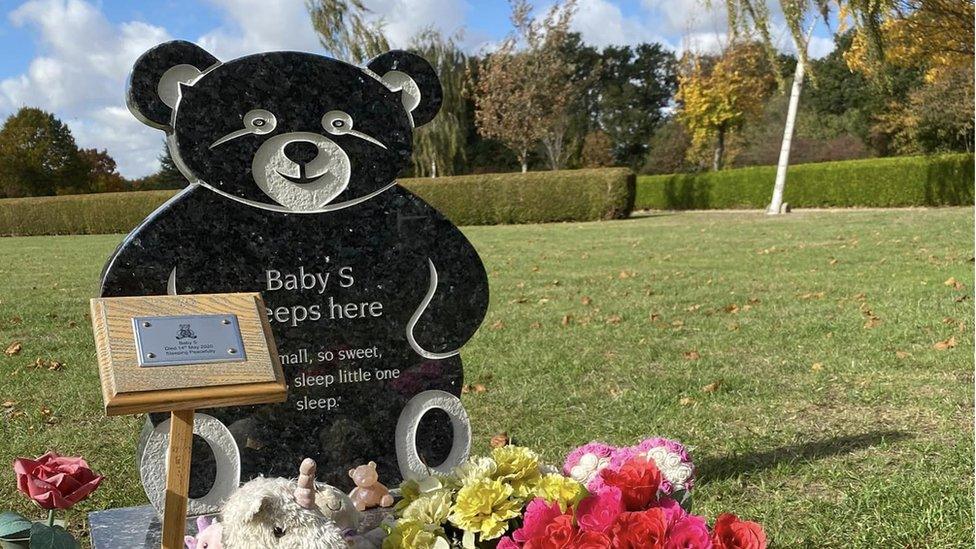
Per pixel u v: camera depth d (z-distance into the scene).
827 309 2.78
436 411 1.32
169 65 1.16
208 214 1.19
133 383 0.78
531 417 1.75
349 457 1.28
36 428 1.75
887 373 1.94
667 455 1.02
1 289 4.06
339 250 1.26
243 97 1.19
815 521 1.19
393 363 1.29
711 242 5.51
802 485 1.35
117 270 1.15
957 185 7.93
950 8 6.03
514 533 0.84
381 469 1.30
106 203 10.29
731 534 0.81
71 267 5.19
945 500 1.22
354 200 1.26
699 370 2.05
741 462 1.46
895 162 8.43
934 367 1.97
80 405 1.90
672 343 2.38
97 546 1.07
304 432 1.25
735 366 2.09
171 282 1.18
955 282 3.14
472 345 2.43
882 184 8.56
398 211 1.28
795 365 2.06
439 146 13.28
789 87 15.48
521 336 2.55
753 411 1.73
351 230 1.26
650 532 0.80
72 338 2.69
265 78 1.20
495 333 2.60
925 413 1.66
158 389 0.78
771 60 6.98
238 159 1.20
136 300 0.85
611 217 9.13
